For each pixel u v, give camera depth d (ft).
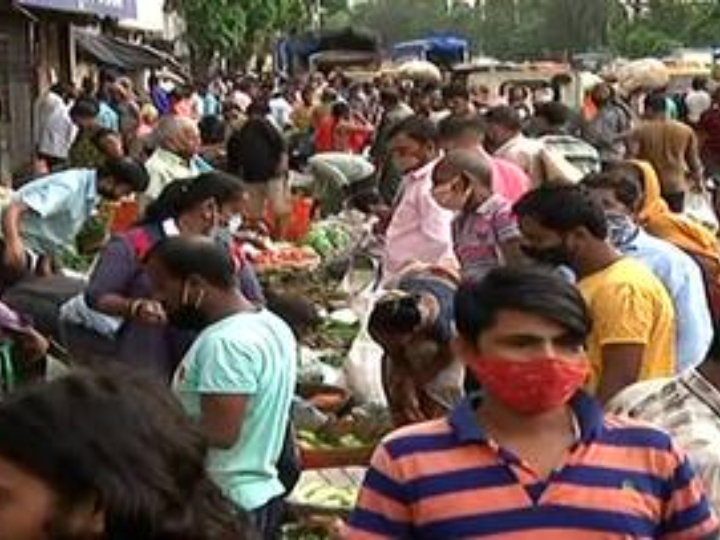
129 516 7.25
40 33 93.15
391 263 26.78
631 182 21.11
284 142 39.75
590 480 11.59
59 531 7.27
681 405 13.99
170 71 134.41
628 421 12.01
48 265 29.50
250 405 16.31
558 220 16.79
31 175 67.21
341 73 151.02
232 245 22.48
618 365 16.61
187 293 16.57
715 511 13.23
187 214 21.83
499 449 11.63
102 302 21.13
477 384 12.87
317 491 20.97
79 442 7.29
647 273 16.98
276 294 28.86
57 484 7.25
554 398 11.55
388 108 65.41
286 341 16.81
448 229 25.52
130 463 7.31
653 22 302.86
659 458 11.78
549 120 51.24
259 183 37.99
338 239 38.93
